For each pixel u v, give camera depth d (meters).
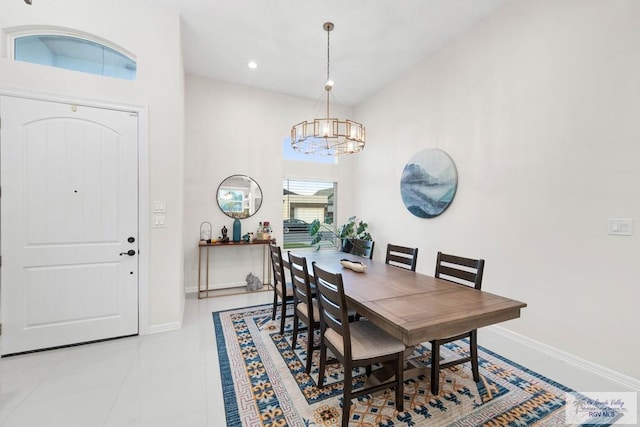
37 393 1.84
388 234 4.42
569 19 2.26
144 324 2.71
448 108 3.36
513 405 1.78
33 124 2.33
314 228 4.76
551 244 2.39
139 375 2.05
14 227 2.28
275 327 2.91
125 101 2.62
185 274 4.10
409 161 3.95
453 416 1.68
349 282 2.16
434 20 2.96
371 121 4.84
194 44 3.38
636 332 1.93
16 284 2.29
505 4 2.72
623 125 1.98
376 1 2.69
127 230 2.65
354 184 5.34
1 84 2.23
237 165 4.43
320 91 4.68
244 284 4.48
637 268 1.92
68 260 2.45
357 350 1.63
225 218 4.36
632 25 1.94
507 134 2.72
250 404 1.76
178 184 2.84
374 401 1.81
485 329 2.90
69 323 2.46
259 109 4.58
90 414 1.66
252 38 3.27
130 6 2.63
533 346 2.51
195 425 1.59
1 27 2.23
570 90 2.26
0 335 2.26
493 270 2.85
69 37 2.50
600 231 2.10
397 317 1.47
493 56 2.84
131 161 2.65
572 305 2.25
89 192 2.51
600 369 2.09
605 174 2.07
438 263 2.37
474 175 3.04
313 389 1.92
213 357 2.31
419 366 2.12
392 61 3.76
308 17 2.90
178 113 2.82
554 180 2.37
